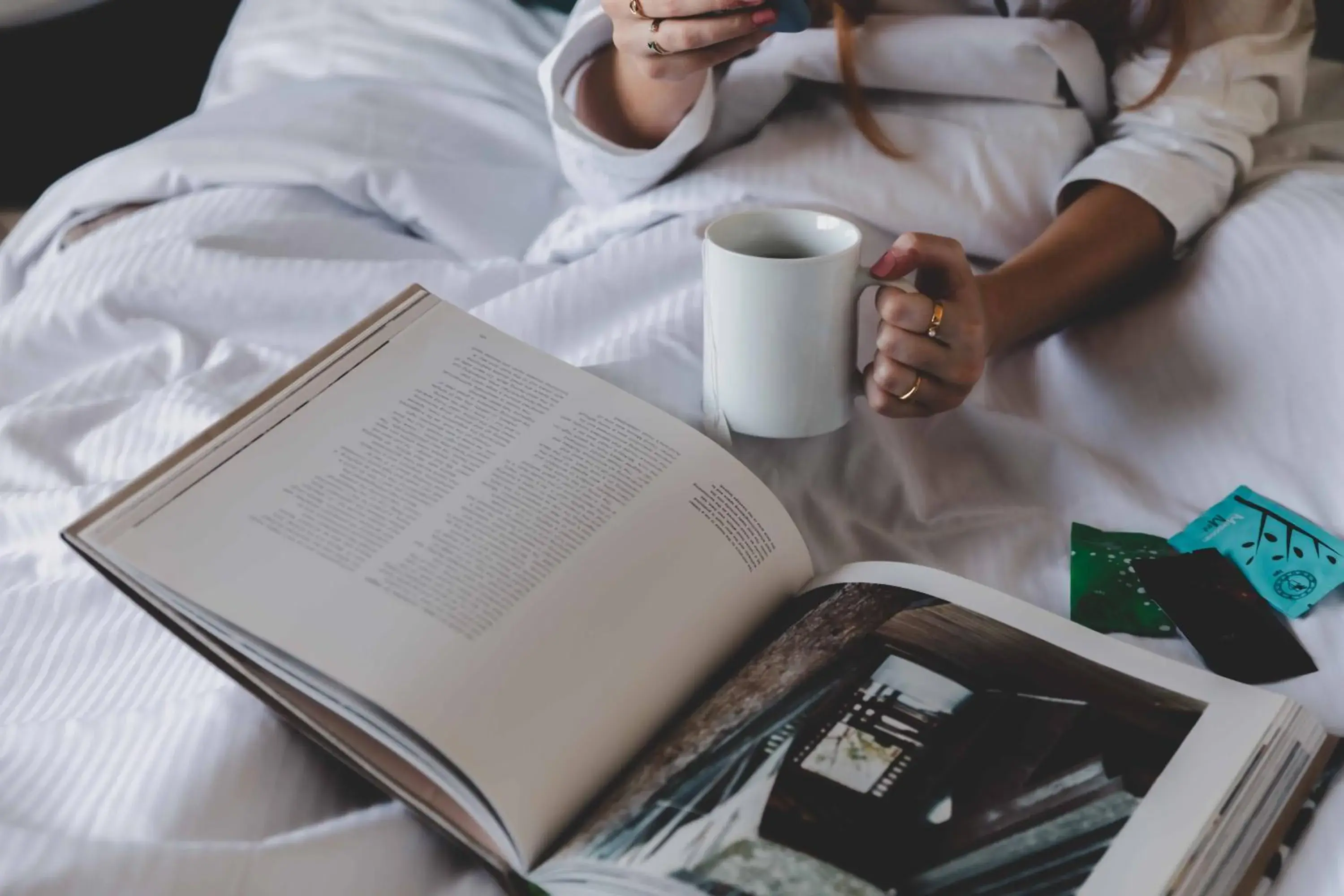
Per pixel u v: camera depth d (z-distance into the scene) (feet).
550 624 1.72
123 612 2.23
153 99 5.65
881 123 3.05
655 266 2.81
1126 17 3.26
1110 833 1.53
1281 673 2.02
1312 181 2.91
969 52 3.02
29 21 5.17
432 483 1.88
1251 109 3.23
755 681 1.82
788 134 3.08
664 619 1.82
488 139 3.86
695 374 2.56
